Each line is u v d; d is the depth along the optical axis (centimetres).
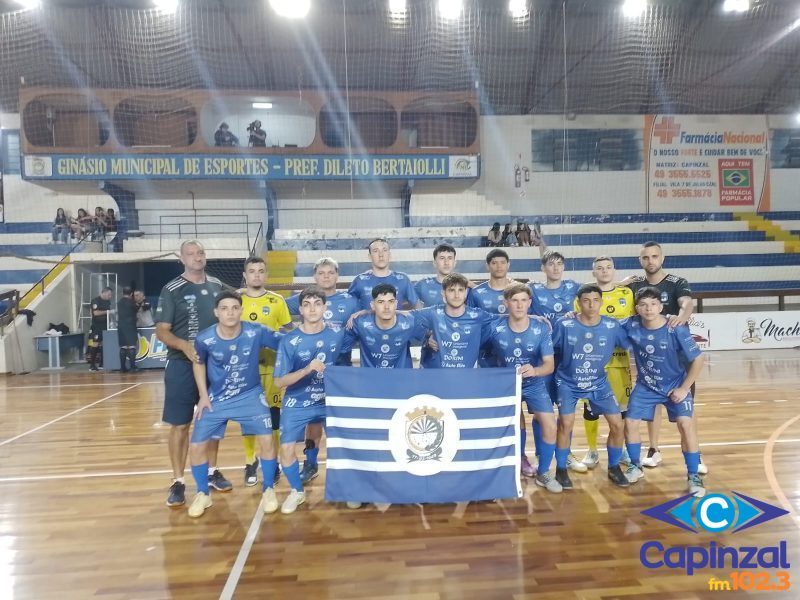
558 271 367
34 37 980
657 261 356
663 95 1266
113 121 1095
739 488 314
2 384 793
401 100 1163
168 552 246
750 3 959
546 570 223
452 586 211
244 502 309
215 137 1198
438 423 289
